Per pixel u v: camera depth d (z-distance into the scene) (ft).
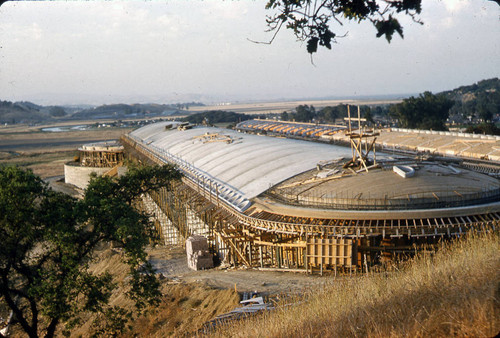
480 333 35.35
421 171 161.27
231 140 279.08
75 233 120.47
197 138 317.63
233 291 126.62
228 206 173.88
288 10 33.88
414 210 137.69
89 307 115.44
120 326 124.16
